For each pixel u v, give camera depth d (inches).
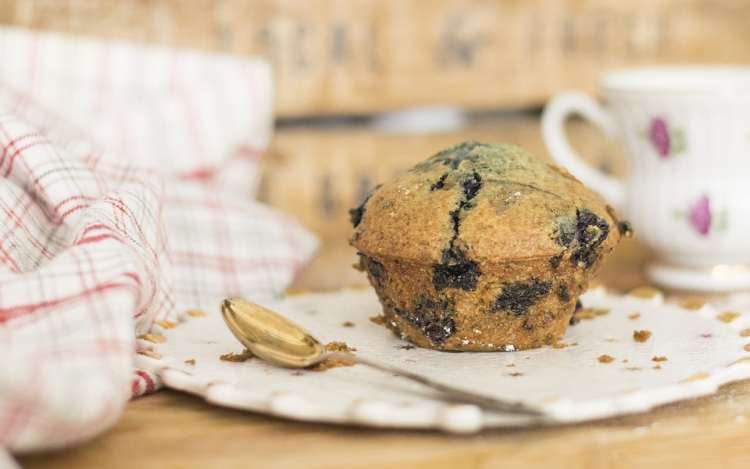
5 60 23.0
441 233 18.0
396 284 18.5
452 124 26.4
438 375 17.3
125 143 23.3
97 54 23.5
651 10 26.5
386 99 25.6
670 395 16.6
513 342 18.4
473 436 16.2
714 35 26.9
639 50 26.6
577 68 26.4
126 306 16.6
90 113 23.5
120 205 18.5
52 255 19.0
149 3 24.1
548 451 16.0
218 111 23.9
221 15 24.5
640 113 22.1
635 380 17.0
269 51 24.9
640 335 18.6
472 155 18.8
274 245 22.6
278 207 25.5
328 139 25.6
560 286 18.2
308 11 24.9
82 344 16.1
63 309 16.6
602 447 16.1
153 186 19.5
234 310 18.3
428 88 25.7
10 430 15.3
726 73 24.1
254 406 16.5
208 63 24.0
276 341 17.9
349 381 17.1
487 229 17.9
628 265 24.2
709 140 21.6
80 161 19.6
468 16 25.7
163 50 23.9
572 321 19.4
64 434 15.4
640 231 22.7
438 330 18.3
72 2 23.8
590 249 18.2
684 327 19.1
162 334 19.0
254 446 16.1
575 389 16.7
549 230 17.9
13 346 16.1
